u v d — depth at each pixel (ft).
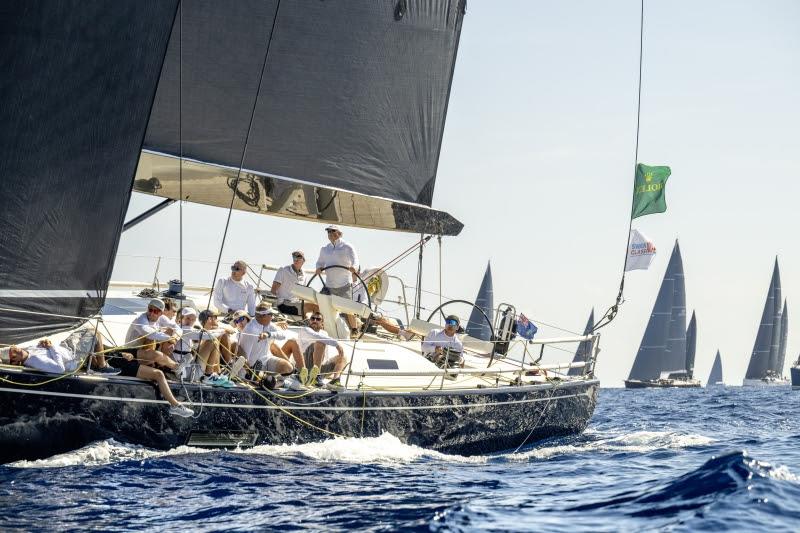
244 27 62.64
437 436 58.23
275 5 63.16
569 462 56.70
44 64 43.50
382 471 48.70
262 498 40.32
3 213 42.96
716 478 40.04
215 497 40.32
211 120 62.49
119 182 46.19
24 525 34.78
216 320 52.80
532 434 65.41
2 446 44.42
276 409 51.90
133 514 36.88
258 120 63.93
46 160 43.86
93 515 36.55
